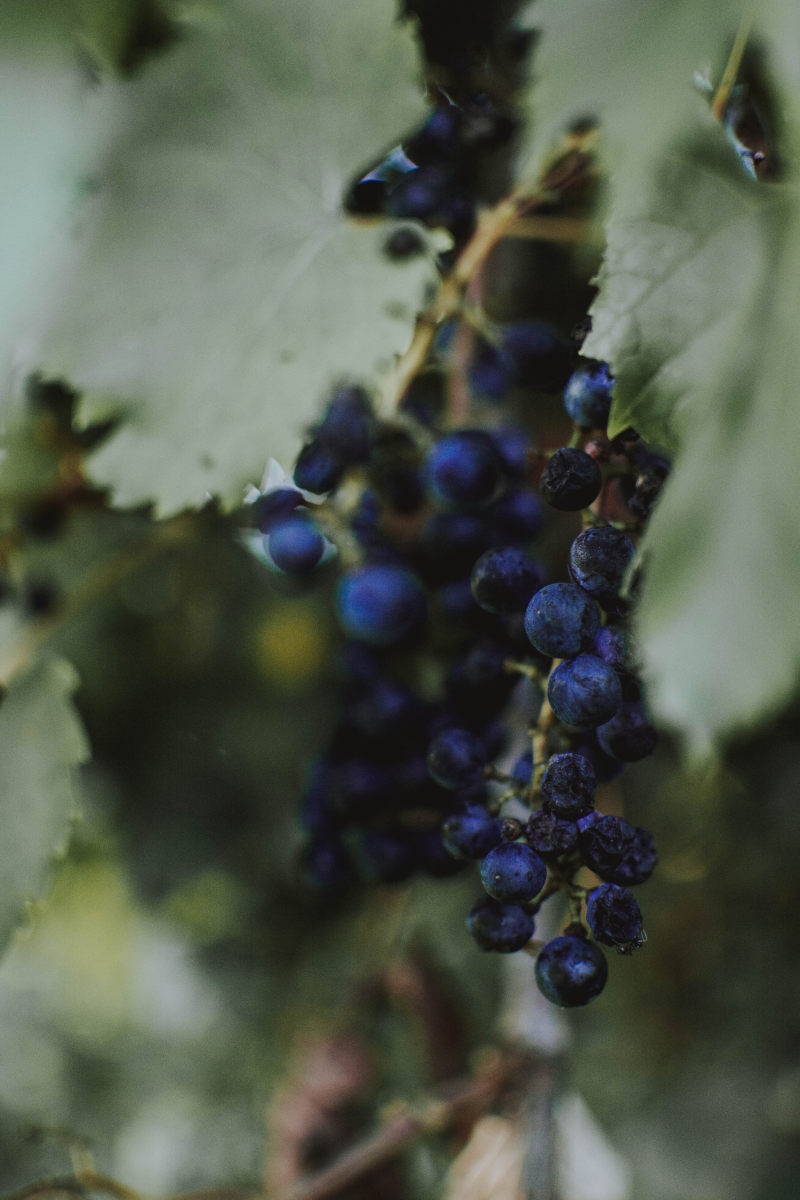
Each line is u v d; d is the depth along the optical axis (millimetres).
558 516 519
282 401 454
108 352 447
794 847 892
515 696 516
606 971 424
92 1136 977
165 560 893
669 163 415
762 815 896
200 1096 987
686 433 409
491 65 480
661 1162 876
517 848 423
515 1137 547
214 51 441
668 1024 961
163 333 448
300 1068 729
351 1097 694
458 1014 768
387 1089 776
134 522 596
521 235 484
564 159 459
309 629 966
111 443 453
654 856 428
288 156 449
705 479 405
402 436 494
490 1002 812
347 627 501
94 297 442
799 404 402
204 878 1025
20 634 566
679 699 398
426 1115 565
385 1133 566
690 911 958
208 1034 1003
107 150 437
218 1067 996
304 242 454
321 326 455
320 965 1016
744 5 410
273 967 1040
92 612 924
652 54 415
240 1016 1012
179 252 446
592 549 420
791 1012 943
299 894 1038
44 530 556
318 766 548
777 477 400
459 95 484
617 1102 919
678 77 414
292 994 1019
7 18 430
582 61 417
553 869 432
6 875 525
